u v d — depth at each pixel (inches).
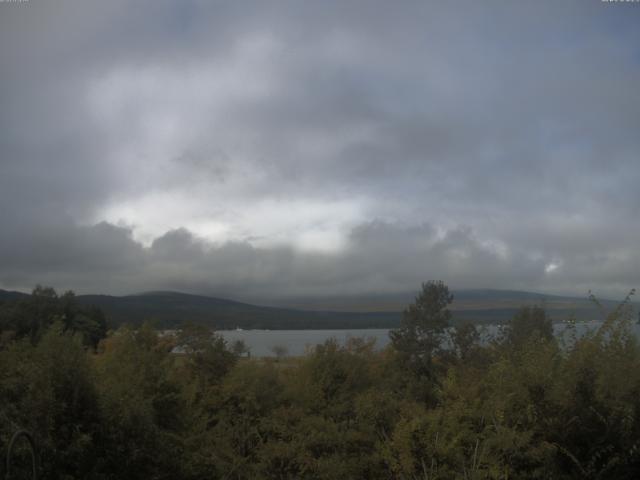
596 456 280.7
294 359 653.3
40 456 268.2
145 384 421.4
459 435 305.1
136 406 327.3
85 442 284.7
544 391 303.9
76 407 302.2
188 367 571.8
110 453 303.4
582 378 298.0
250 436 463.5
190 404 479.8
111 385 346.9
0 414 266.7
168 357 524.7
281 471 410.6
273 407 501.7
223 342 596.1
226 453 422.9
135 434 321.1
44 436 278.5
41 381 295.9
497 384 329.1
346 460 365.7
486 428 306.8
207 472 397.1
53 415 289.7
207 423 489.7
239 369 538.0
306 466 381.4
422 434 314.2
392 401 394.9
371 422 382.0
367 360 652.7
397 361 1010.7
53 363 305.7
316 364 555.2
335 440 392.2
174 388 446.6
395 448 321.7
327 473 361.1
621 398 297.4
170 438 381.7
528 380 308.0
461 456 302.4
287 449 398.9
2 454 252.4
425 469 301.4
